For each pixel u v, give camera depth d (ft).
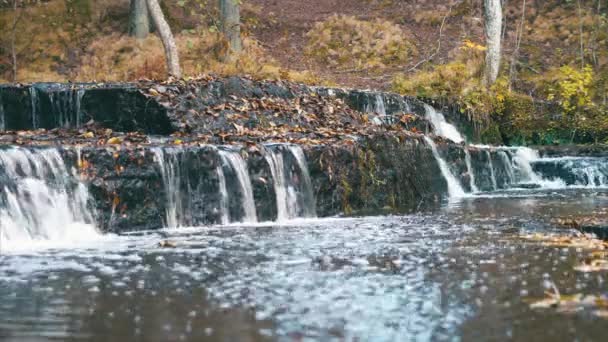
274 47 95.71
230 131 44.45
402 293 18.56
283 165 37.78
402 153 45.19
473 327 15.49
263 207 36.65
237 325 15.78
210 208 34.88
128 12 96.17
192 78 48.93
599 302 17.33
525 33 97.40
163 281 20.24
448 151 50.93
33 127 46.96
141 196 32.81
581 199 45.06
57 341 14.67
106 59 81.51
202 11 96.53
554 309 16.85
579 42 93.09
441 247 25.66
